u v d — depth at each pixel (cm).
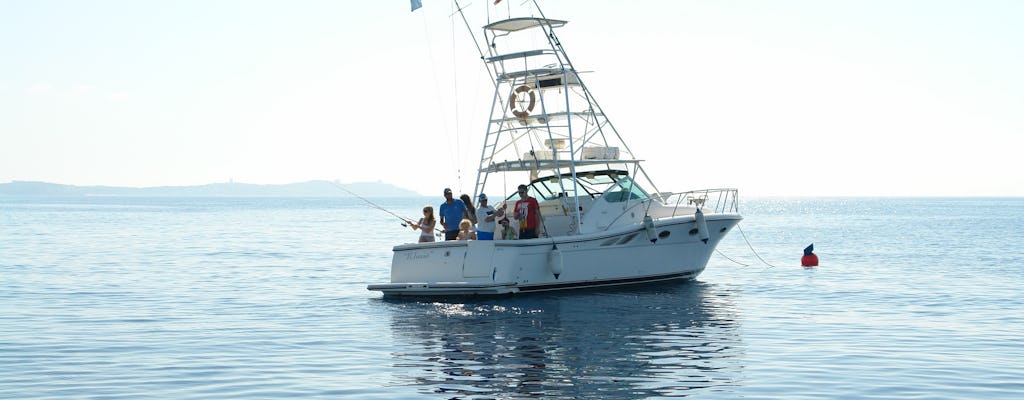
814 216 11169
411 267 1953
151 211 13775
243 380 1093
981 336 1414
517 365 1182
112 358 1239
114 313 1728
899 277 2483
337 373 1134
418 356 1252
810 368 1156
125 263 3056
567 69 2073
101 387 1054
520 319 1619
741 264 3045
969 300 1906
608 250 2048
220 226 7238
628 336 1424
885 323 1564
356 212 14412
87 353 1278
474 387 1049
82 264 2986
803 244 4388
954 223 7800
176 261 3183
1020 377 1098
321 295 2056
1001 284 2259
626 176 2158
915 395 1007
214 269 2838
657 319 1616
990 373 1121
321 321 1608
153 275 2586
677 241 2159
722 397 998
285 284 2341
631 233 2059
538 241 1927
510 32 2167
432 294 1969
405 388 1046
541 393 1017
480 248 1870
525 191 1984
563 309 1752
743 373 1126
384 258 3434
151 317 1670
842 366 1168
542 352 1279
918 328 1502
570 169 2105
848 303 1859
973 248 3897
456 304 1839
